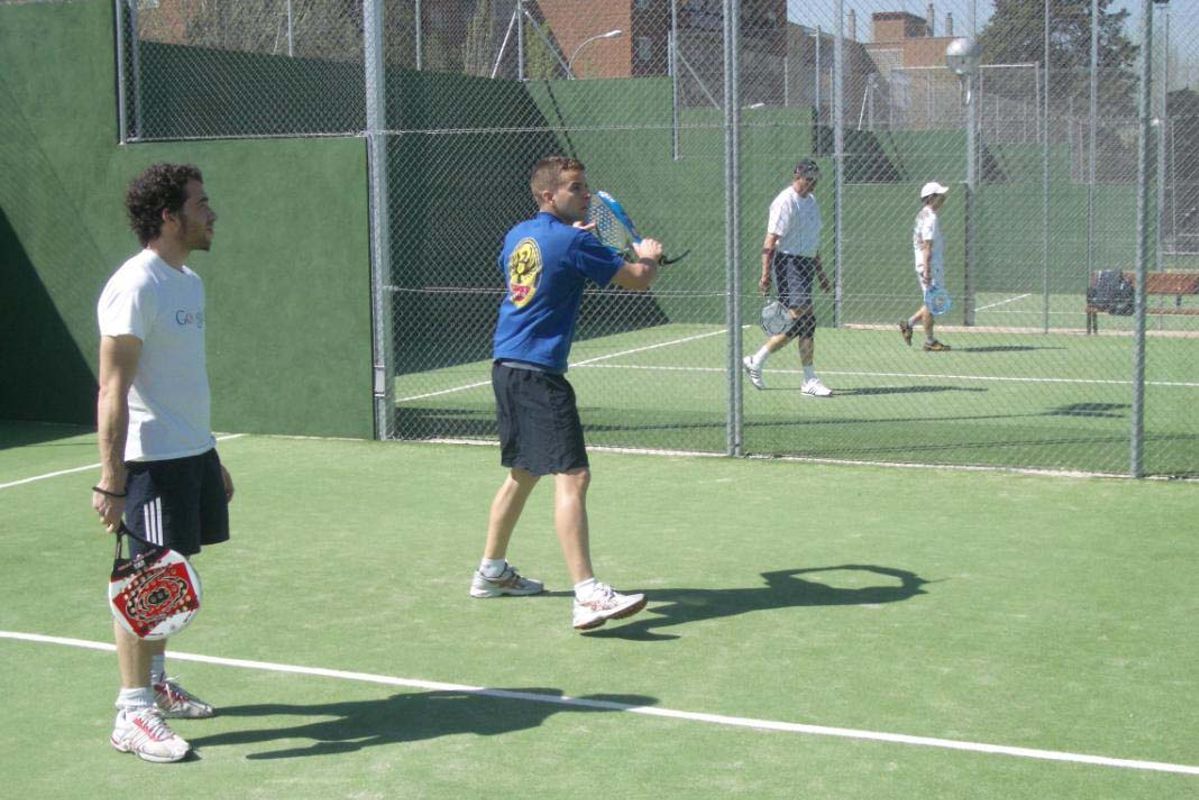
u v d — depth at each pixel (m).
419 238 16.41
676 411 11.09
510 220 18.12
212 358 10.56
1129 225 20.05
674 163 18.20
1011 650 5.25
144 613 4.30
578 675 5.08
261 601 6.11
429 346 16.53
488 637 5.56
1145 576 6.22
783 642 5.40
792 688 4.89
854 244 18.36
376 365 10.07
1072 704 4.69
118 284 4.28
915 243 15.07
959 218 18.08
